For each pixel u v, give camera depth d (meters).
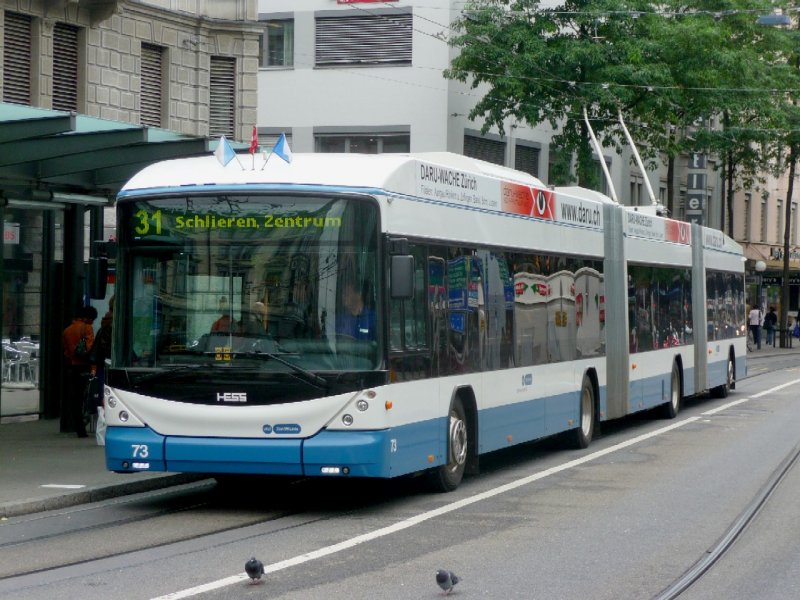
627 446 20.53
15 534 12.02
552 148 43.28
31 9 23.36
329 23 45.31
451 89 44.28
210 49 28.23
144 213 13.26
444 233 14.59
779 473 17.02
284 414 12.73
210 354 12.95
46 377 22.81
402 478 16.09
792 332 73.25
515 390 16.78
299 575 10.02
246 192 13.03
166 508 13.84
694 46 42.59
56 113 15.80
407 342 13.45
